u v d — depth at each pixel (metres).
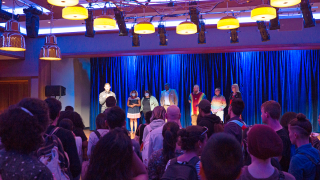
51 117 2.09
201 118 2.86
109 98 4.29
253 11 3.70
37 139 1.20
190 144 1.66
